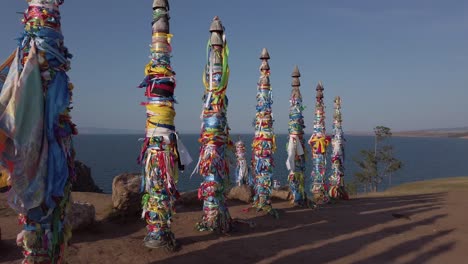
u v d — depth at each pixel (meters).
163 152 6.46
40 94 3.87
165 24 6.63
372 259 6.41
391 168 40.44
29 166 3.76
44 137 3.90
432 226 9.32
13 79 3.81
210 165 7.87
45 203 3.91
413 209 12.00
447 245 7.48
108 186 40.19
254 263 5.93
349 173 60.81
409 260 6.45
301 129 11.99
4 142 3.72
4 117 3.66
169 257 6.02
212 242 6.95
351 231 8.49
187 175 49.69
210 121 8.04
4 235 6.63
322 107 13.79
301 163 11.95
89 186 19.12
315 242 7.33
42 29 3.98
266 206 10.16
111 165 65.50
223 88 8.14
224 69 8.16
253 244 6.96
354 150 126.25
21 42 3.96
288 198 13.05
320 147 13.63
